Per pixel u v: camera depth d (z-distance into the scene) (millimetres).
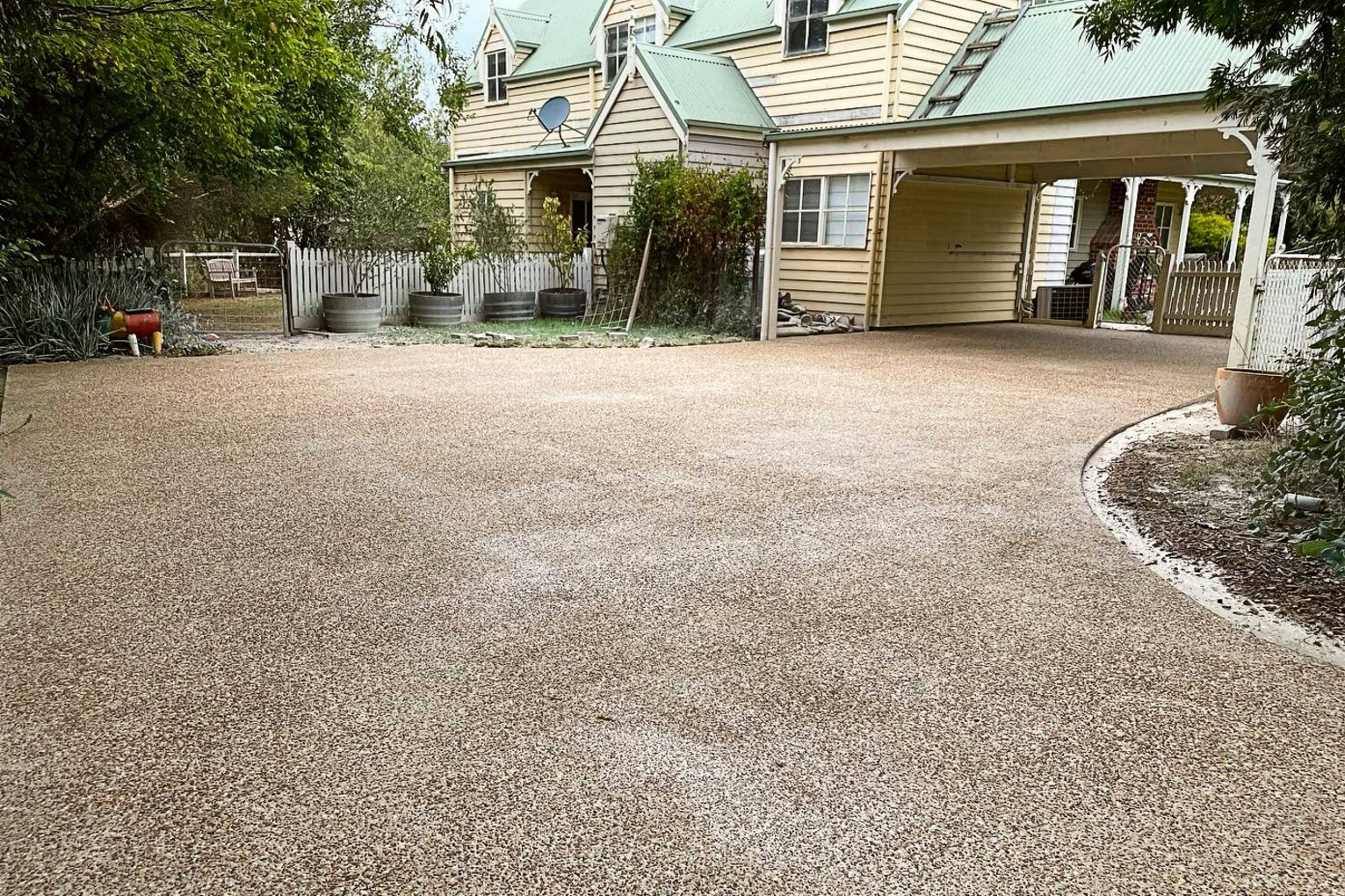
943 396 7703
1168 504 4555
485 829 1946
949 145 10070
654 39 16422
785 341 11969
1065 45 11969
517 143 19891
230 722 2354
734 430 6156
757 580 3436
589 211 18266
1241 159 12367
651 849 1896
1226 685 2662
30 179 9336
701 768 2191
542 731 2344
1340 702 2576
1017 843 1937
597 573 3484
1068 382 8641
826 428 6293
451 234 15219
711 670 2697
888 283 13422
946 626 3041
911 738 2346
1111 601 3285
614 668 2703
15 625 2912
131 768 2143
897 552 3777
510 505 4352
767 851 1896
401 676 2619
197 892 1742
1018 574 3533
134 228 13000
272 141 10906
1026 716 2469
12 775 2104
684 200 12250
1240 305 7812
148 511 4152
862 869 1848
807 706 2496
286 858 1841
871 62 12836
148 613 3023
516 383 8102
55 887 1745
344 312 12148
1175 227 20031
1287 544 3912
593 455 5398
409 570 3473
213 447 5445
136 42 7461
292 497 4422
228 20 6418
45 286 9258
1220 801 2100
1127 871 1857
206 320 13078
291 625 2955
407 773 2146
